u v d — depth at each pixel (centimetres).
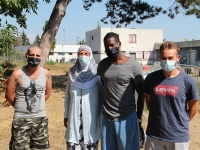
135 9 1467
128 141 359
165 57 310
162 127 319
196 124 736
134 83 355
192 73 1664
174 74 317
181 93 311
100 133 379
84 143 380
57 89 1258
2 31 744
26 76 362
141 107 370
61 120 740
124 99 353
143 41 4888
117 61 352
